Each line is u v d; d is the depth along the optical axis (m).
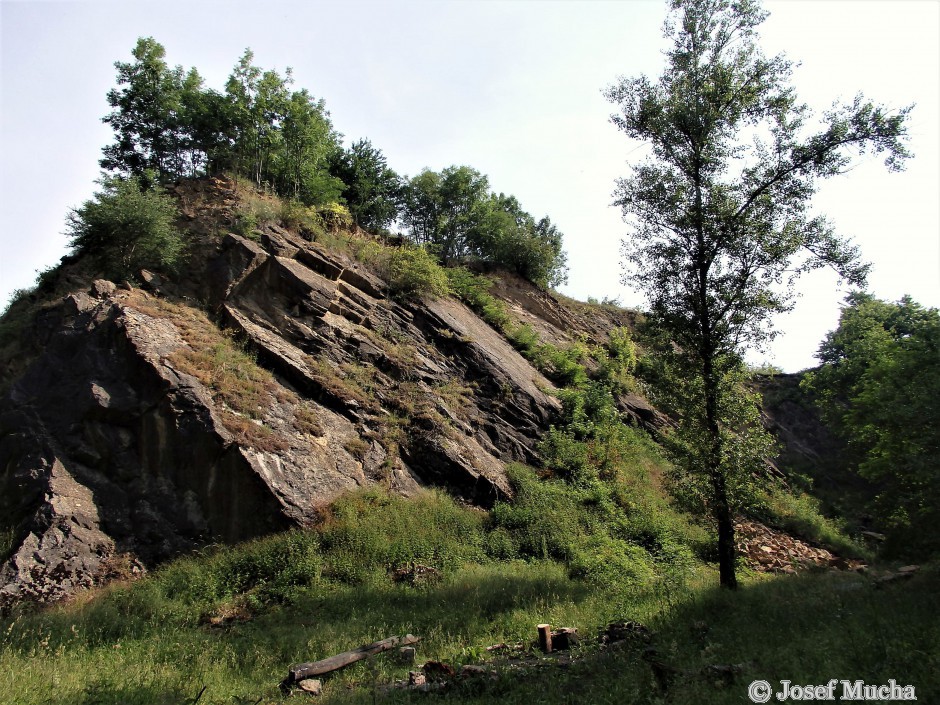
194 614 10.25
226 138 25.42
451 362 20.00
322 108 26.22
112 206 17.52
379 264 22.47
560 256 37.16
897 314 29.27
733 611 9.34
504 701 6.19
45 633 8.81
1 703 6.08
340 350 17.61
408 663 7.88
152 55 25.12
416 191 31.70
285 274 18.20
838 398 30.72
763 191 12.52
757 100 12.63
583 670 7.07
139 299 16.08
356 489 14.02
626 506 17.66
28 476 12.48
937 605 8.37
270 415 14.36
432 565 12.55
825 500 27.28
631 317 36.25
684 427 12.51
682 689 5.82
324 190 25.81
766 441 11.98
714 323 12.61
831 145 11.95
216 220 20.02
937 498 14.59
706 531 17.66
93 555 11.64
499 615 9.67
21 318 18.11
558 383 23.86
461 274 26.27
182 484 12.80
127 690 6.64
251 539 12.25
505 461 17.73
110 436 13.20
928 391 14.52
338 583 11.34
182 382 13.70
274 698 6.75
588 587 11.83
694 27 12.94
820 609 8.89
